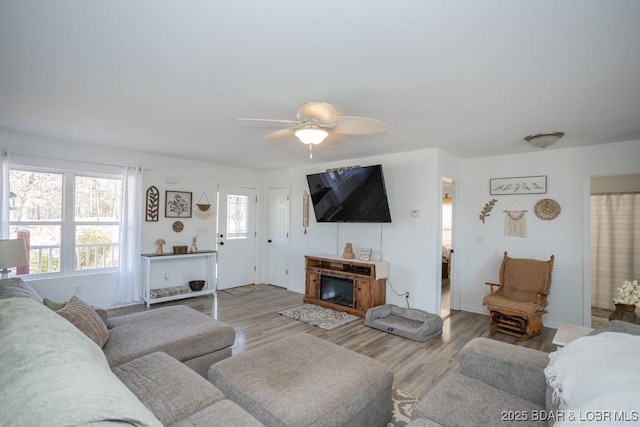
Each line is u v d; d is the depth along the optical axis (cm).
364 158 485
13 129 350
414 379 271
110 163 446
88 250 441
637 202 470
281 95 241
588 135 336
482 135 342
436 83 216
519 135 340
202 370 246
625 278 475
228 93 238
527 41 164
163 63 194
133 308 449
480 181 461
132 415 85
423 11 141
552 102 246
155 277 498
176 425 142
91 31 161
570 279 392
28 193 395
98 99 254
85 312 212
